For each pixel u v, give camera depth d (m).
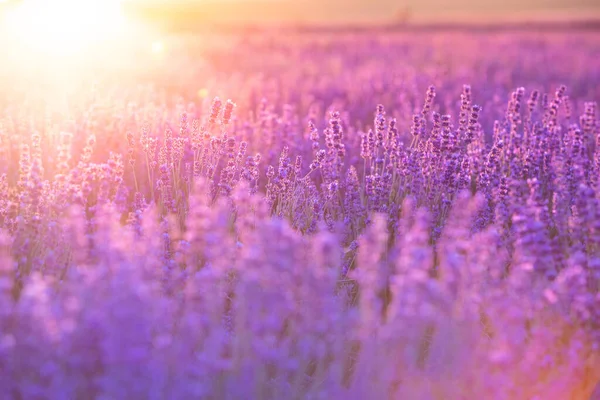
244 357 2.46
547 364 2.73
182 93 9.41
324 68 14.41
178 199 4.13
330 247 2.45
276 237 2.44
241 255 2.82
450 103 8.59
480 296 2.82
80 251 2.83
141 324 2.15
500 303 2.70
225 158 4.85
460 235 3.19
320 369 2.62
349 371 2.97
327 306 2.49
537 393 2.65
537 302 2.79
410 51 19.77
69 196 3.51
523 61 16.12
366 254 2.59
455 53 18.56
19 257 3.21
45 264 3.21
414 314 2.29
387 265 3.33
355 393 2.46
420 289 2.28
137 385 2.13
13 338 2.13
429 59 17.22
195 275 2.78
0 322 2.15
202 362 2.41
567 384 2.72
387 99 9.10
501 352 2.52
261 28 34.84
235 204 3.89
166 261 3.11
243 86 9.95
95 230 3.41
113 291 2.21
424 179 4.46
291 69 13.55
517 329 2.64
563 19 42.16
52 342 2.12
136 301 2.16
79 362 2.13
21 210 3.50
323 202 4.30
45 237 3.33
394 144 4.70
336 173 4.56
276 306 2.38
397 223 3.97
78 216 2.94
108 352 2.09
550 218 3.87
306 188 4.36
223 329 2.98
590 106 5.68
